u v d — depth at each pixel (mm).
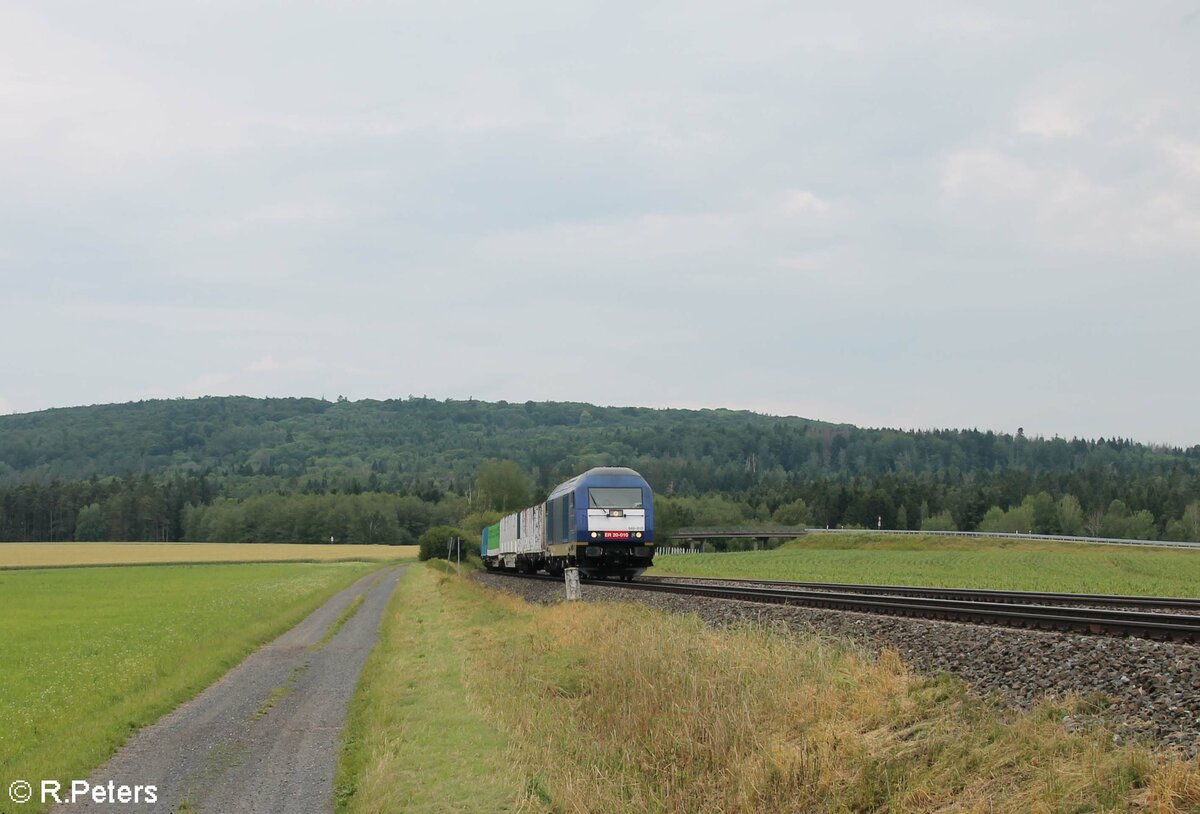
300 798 12008
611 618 26906
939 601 23859
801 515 173625
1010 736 11336
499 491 148250
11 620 37094
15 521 185000
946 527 157125
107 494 195625
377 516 182500
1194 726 10508
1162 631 15617
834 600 24859
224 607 41875
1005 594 30219
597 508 43062
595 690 19000
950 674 15078
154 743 15102
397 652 26062
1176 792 8789
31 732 15773
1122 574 58812
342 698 19250
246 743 15078
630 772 14492
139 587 61344
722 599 28719
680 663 18203
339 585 65000
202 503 196750
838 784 11984
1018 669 14461
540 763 13945
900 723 13289
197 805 11719
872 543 119500
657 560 90312
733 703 15734
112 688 19766
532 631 27844
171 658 24203
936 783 10977
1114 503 150000
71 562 108375
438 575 74000
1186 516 144375
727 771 13664
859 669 16156
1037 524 151875
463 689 19406
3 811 11281
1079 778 9680
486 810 11664
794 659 17469
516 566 66812
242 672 23172
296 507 180250
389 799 11766
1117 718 11375
